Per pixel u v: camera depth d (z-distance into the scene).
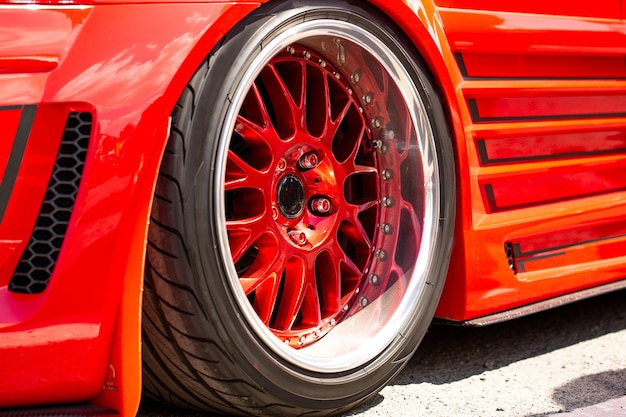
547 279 2.64
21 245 1.64
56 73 1.63
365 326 2.18
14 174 1.63
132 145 1.65
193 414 2.11
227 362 1.83
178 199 1.73
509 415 2.15
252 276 1.98
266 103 2.15
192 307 1.76
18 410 1.64
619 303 3.45
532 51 2.53
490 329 3.06
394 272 2.24
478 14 2.39
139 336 1.69
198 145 1.75
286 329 2.05
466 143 2.36
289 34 1.91
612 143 2.86
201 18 1.74
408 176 2.24
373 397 2.29
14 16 1.63
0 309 1.62
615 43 2.81
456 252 2.38
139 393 1.70
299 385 1.96
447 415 2.15
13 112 1.62
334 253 2.15
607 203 2.82
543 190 2.64
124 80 1.66
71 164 1.66
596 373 2.54
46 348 1.62
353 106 2.21
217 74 1.78
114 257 1.64
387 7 2.11
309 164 2.07
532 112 2.57
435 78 2.27
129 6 1.70
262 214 1.96
